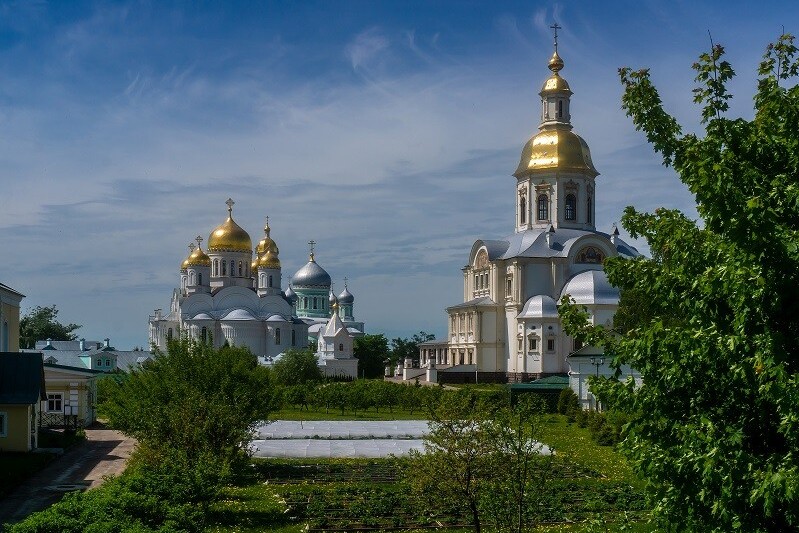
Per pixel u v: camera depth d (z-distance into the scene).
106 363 105.12
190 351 53.22
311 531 35.00
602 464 52.56
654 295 19.17
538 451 28.38
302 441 68.12
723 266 16.38
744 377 16.14
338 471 51.22
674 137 19.97
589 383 19.58
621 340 19.23
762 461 16.36
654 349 17.97
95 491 25.44
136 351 135.75
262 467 52.47
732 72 19.14
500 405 30.48
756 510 16.83
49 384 79.19
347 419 92.44
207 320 173.62
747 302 15.97
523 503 28.33
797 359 16.25
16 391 58.94
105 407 50.62
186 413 40.72
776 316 16.38
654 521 19.56
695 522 17.97
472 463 28.81
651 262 19.59
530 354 132.25
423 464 29.84
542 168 144.00
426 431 75.81
